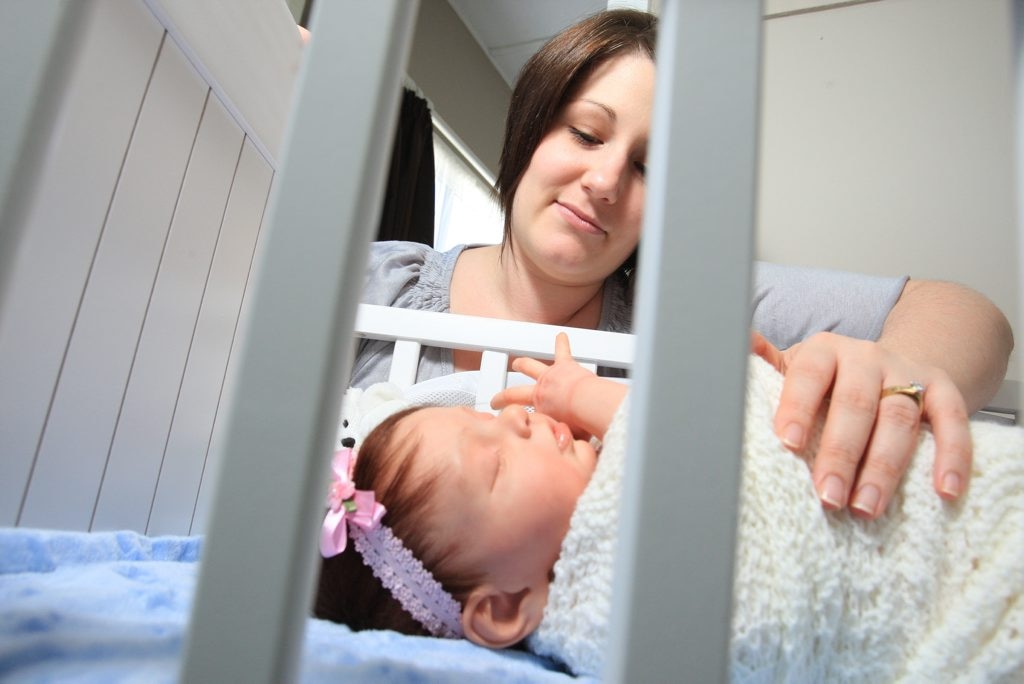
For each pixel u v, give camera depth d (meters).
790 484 0.48
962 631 0.47
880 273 1.31
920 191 1.32
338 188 0.26
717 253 0.25
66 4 0.31
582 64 0.93
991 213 1.28
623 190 0.93
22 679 0.35
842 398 0.49
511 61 3.12
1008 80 1.31
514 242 1.05
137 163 0.64
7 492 0.55
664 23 0.28
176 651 0.39
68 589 0.46
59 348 0.58
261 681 0.23
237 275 0.89
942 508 0.50
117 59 0.59
